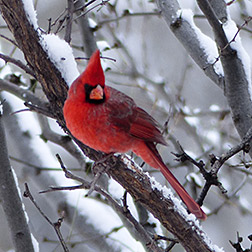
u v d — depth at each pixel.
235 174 12.53
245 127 8.08
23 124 10.66
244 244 12.50
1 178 8.12
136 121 7.18
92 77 6.63
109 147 7.04
